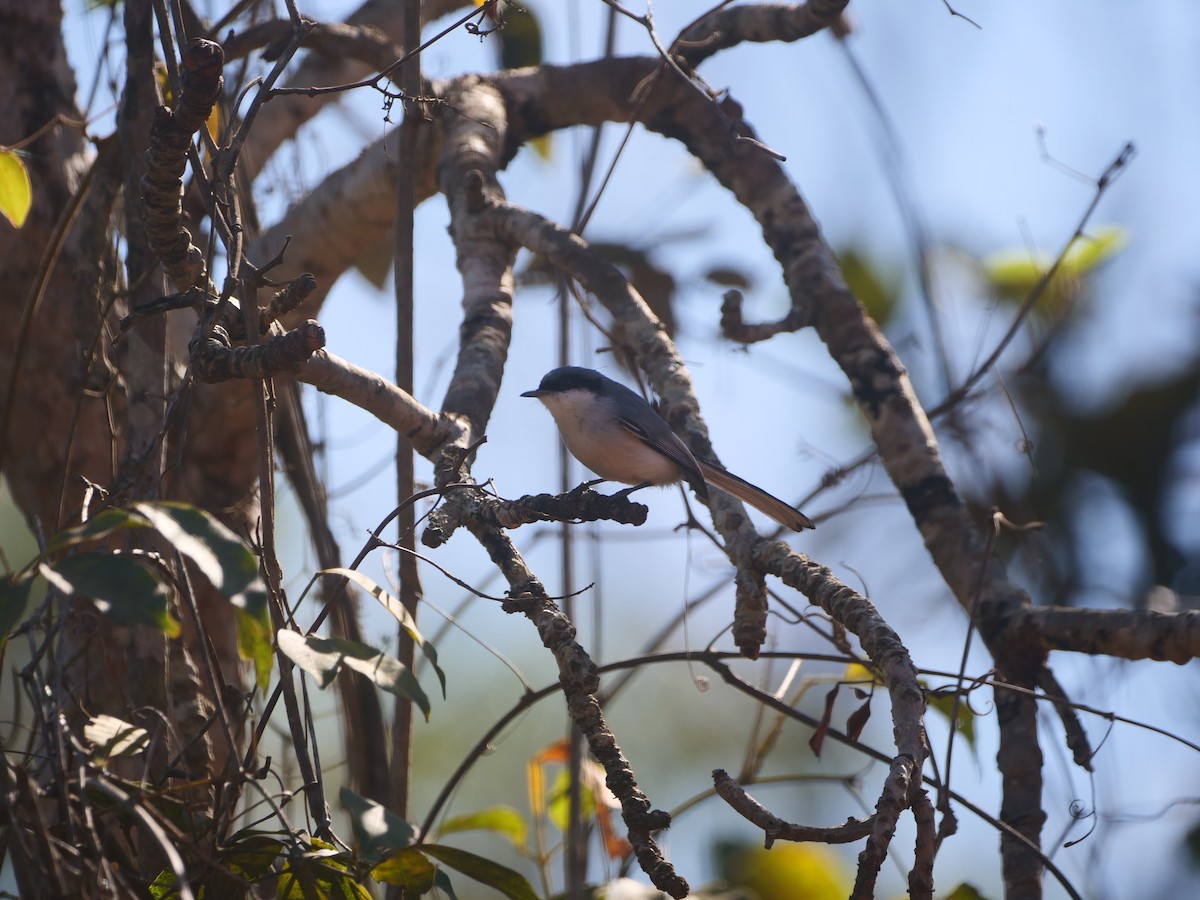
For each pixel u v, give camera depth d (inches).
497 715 606.2
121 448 362.3
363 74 482.3
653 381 381.1
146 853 238.4
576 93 455.8
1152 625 309.9
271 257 451.8
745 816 210.5
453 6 510.6
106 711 297.7
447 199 417.4
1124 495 508.1
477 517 293.6
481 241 399.9
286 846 229.0
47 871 196.5
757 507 379.9
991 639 339.9
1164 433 504.7
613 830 334.3
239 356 235.8
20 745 396.2
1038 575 500.7
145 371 289.1
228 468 413.1
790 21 419.8
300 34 257.0
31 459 362.3
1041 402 510.9
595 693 244.8
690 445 363.3
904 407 392.8
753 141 313.0
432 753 589.3
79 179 375.6
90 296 326.6
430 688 601.0
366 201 441.7
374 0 488.7
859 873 207.5
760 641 299.9
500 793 585.9
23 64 371.6
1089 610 325.4
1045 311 510.0
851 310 409.4
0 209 319.9
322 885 235.6
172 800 224.5
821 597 278.2
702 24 441.1
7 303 361.4
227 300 237.9
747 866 371.6
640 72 453.4
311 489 370.3
